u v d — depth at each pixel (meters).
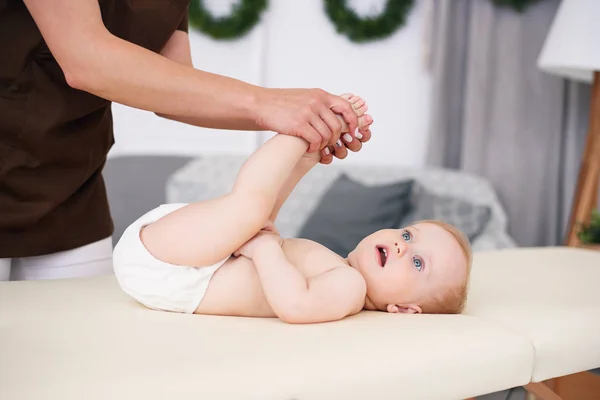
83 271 1.34
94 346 0.81
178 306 1.02
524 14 3.27
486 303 1.17
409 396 0.84
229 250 1.00
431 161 3.29
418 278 1.13
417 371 0.85
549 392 1.02
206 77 1.04
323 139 1.08
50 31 0.96
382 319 1.01
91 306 1.01
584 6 2.18
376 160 3.47
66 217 1.28
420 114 3.48
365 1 3.35
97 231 1.35
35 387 0.69
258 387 0.74
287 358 0.80
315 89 1.12
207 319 0.97
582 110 3.35
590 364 1.07
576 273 1.41
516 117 3.29
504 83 3.28
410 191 2.99
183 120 1.29
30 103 1.13
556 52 2.24
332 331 0.92
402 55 3.44
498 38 3.27
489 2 3.21
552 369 1.02
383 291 1.14
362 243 1.19
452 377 0.88
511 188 3.33
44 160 1.18
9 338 0.84
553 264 1.50
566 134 3.36
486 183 3.06
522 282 1.33
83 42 0.96
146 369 0.74
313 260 1.08
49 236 1.25
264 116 1.05
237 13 3.21
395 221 2.85
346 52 3.41
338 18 3.31
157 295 1.00
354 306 1.02
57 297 1.06
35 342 0.82
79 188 1.30
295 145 1.06
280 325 0.95
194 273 1.01
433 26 3.28
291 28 3.35
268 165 1.03
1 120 1.12
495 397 0.94
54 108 1.15
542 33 3.28
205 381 0.73
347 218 2.78
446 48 3.24
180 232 1.00
